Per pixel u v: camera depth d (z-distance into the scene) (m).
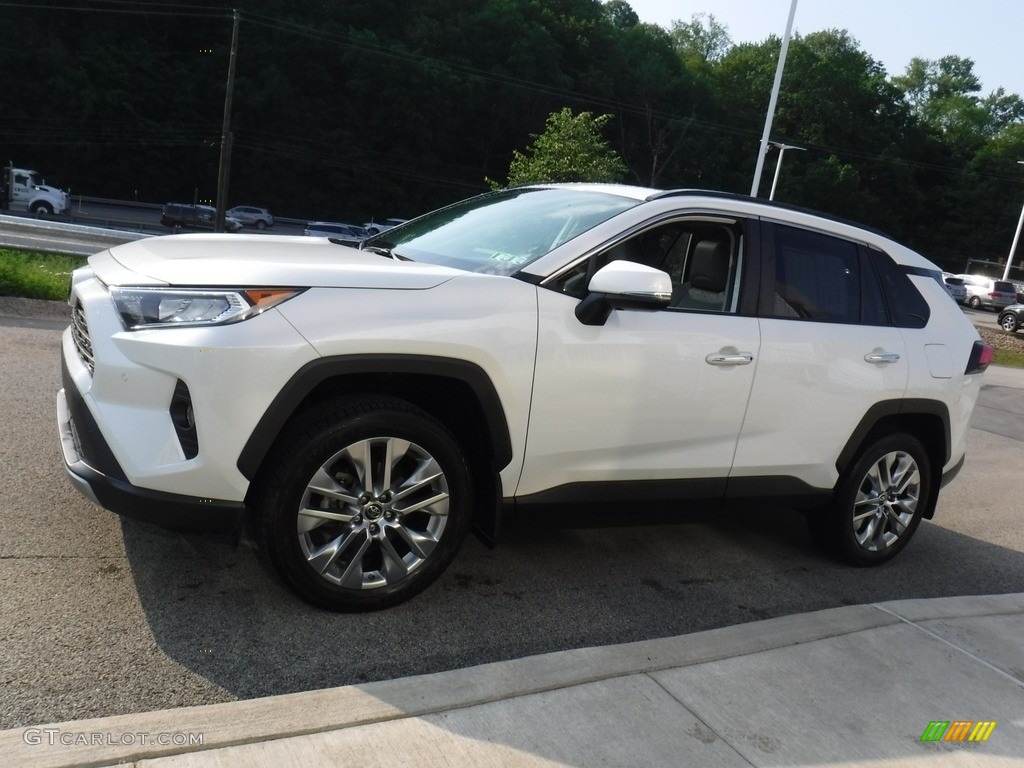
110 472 2.87
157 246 3.46
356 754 2.35
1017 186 85.88
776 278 4.02
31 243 14.96
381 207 72.75
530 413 3.32
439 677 2.77
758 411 3.89
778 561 4.52
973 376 4.75
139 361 2.84
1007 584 4.69
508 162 77.75
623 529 4.69
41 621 2.93
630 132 78.75
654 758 2.52
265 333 2.84
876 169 86.44
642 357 3.52
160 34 70.75
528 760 2.43
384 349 2.99
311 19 75.06
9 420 5.09
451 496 3.27
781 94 86.69
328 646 3.01
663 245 3.80
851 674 3.18
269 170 69.31
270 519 2.95
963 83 103.94
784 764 2.58
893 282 4.50
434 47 76.06
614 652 3.10
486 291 3.25
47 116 63.09
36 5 65.38
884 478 4.54
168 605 3.14
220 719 2.40
